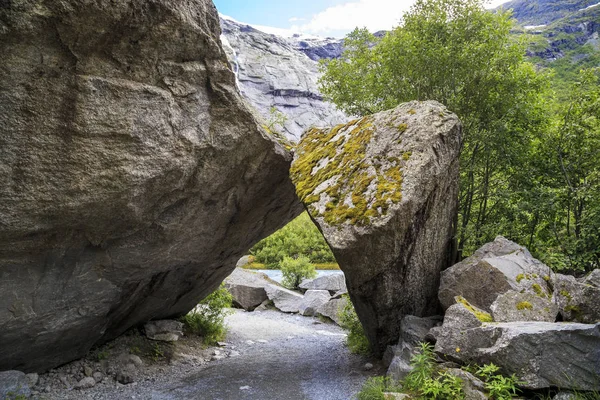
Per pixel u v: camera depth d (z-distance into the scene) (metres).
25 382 5.63
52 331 5.88
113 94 4.74
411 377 5.19
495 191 9.53
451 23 10.02
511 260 6.43
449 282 6.61
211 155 6.14
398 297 6.63
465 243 9.15
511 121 9.64
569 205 9.06
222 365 8.33
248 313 15.68
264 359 8.84
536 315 5.42
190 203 6.47
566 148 9.23
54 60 4.25
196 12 5.40
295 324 13.74
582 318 5.25
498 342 4.80
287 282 19.78
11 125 4.13
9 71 3.98
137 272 6.67
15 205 4.38
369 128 7.07
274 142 7.11
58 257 5.30
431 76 9.89
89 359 7.60
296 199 9.04
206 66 5.73
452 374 4.86
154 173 5.34
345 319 10.10
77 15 4.20
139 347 8.55
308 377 7.29
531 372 4.48
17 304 5.14
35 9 3.94
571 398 4.23
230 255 9.12
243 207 7.71
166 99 5.26
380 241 5.65
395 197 5.72
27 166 4.33
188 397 6.36
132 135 4.96
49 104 4.32
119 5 4.44
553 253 7.89
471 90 9.62
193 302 10.07
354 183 6.31
